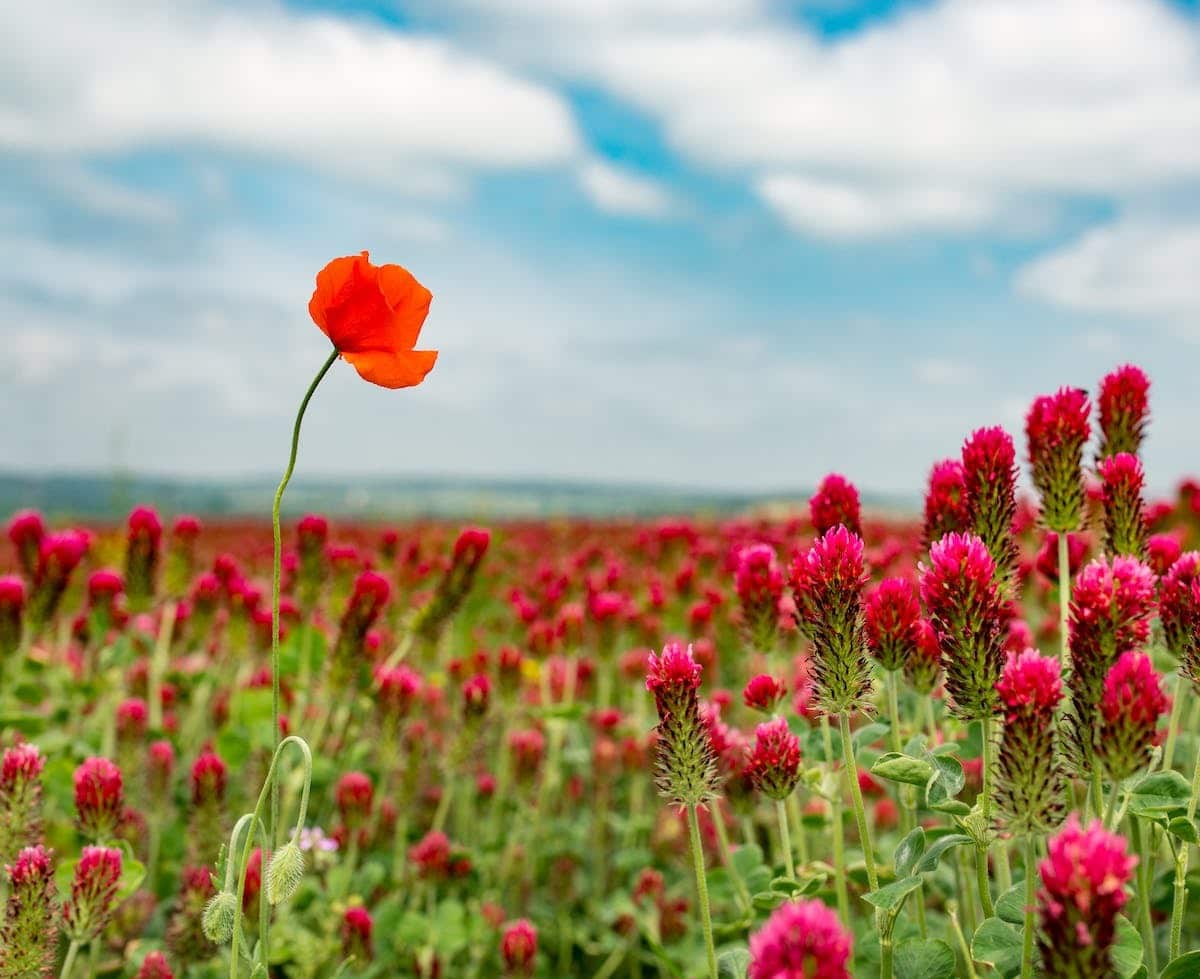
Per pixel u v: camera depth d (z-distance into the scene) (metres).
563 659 1.30
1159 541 0.66
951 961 0.51
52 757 0.82
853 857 0.76
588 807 1.15
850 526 0.64
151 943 0.71
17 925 0.57
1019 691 0.48
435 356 0.49
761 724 0.60
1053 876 0.42
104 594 1.04
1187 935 0.66
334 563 1.11
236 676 1.20
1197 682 0.52
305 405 0.48
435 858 0.87
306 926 0.80
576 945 0.97
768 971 0.37
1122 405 0.62
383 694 0.90
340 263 0.48
